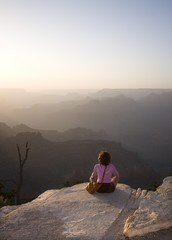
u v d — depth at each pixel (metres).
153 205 3.88
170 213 3.54
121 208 4.09
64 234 3.35
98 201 4.40
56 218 3.81
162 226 3.31
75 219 3.76
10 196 10.34
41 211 4.06
